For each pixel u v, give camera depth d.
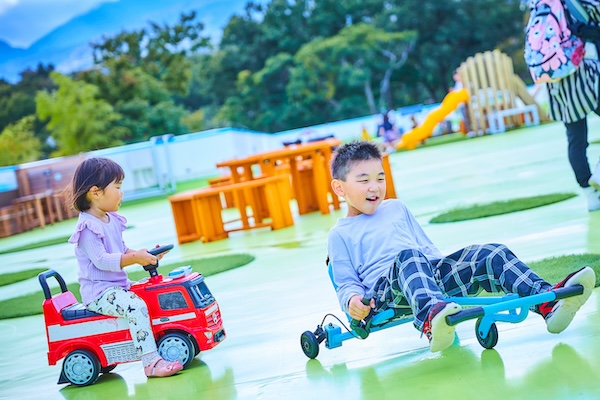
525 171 9.99
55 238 12.49
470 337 3.21
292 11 42.09
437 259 3.17
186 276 3.58
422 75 41.03
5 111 43.81
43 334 4.85
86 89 37.03
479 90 19.92
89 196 3.56
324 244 6.82
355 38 38.19
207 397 3.01
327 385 2.91
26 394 3.52
